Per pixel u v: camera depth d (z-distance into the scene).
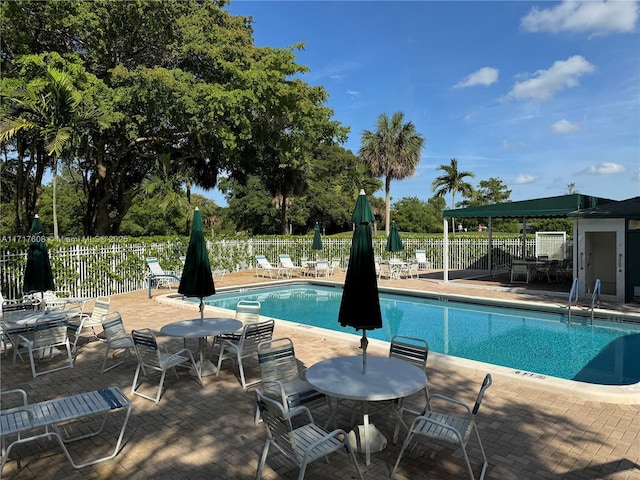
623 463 4.20
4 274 11.70
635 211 12.77
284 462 4.27
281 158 25.53
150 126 20.88
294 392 5.05
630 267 13.18
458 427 4.09
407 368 4.89
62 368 7.30
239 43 21.88
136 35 20.22
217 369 7.01
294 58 21.61
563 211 14.88
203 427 5.09
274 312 14.36
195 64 21.59
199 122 18.69
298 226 49.25
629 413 5.42
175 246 19.34
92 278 14.91
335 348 8.46
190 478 4.00
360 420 5.11
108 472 4.12
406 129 36.03
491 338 10.66
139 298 14.90
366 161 36.81
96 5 17.81
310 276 21.59
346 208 45.47
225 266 23.23
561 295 14.50
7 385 6.54
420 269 24.42
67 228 39.50
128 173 27.38
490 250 21.30
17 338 7.48
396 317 13.37
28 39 18.30
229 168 27.80
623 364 8.46
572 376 7.77
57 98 15.69
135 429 5.04
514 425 5.06
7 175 24.84
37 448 4.61
